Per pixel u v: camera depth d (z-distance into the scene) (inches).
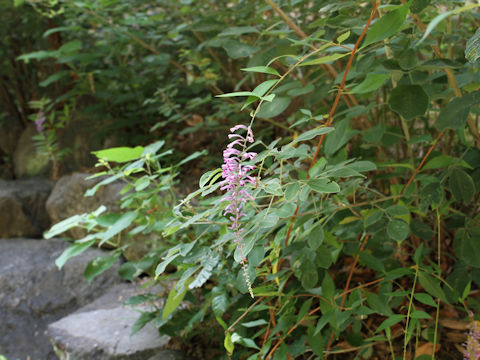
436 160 30.5
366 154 37.4
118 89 68.4
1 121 87.4
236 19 47.1
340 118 36.4
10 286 55.8
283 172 29.7
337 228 33.8
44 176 79.7
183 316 39.5
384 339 30.9
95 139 71.4
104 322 45.8
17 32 78.7
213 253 26.6
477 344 31.6
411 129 42.1
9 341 51.8
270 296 32.0
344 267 43.1
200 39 54.4
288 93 32.3
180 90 70.3
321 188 23.6
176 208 25.6
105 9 53.1
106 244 60.6
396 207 30.2
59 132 77.8
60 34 75.7
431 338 35.0
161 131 71.3
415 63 26.7
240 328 34.2
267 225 24.0
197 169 61.9
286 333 31.9
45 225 70.7
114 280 56.1
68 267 57.5
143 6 58.5
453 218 35.3
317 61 22.9
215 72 61.0
